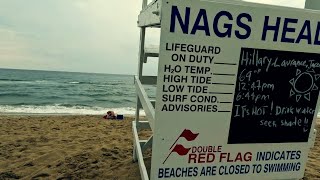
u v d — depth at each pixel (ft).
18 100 90.17
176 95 6.56
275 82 7.07
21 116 40.04
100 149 18.24
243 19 6.52
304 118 7.52
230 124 7.03
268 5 6.59
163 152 6.81
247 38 6.64
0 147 19.06
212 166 7.18
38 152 17.88
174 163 6.92
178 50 6.35
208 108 6.79
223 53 6.58
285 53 6.96
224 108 6.89
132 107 85.71
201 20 6.31
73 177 13.43
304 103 7.41
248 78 6.87
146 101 8.55
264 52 6.82
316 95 7.45
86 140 21.44
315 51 7.13
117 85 181.47
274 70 7.00
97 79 240.73
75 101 96.22
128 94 130.62
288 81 7.14
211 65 6.58
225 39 6.52
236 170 7.37
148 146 13.82
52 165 15.29
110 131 25.98
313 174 14.43
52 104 84.12
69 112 63.41
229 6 6.38
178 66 6.43
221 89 6.76
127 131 26.09
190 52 6.40
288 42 6.90
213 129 6.94
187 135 6.83
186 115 6.72
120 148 18.75
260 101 7.08
